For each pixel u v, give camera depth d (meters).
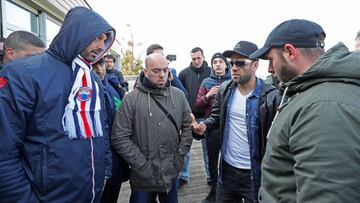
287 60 1.19
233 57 2.26
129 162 2.35
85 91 1.66
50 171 1.51
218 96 2.66
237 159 2.36
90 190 1.67
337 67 0.99
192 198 3.70
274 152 1.13
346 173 0.85
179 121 2.51
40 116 1.48
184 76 4.41
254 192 2.22
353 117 0.89
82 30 1.57
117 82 3.05
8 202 1.46
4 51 2.07
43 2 5.01
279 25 1.24
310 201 0.90
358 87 0.97
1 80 1.46
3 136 1.42
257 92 2.21
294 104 1.06
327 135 0.90
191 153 5.81
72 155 1.56
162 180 2.40
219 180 2.52
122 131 2.38
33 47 2.04
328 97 0.95
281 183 1.11
